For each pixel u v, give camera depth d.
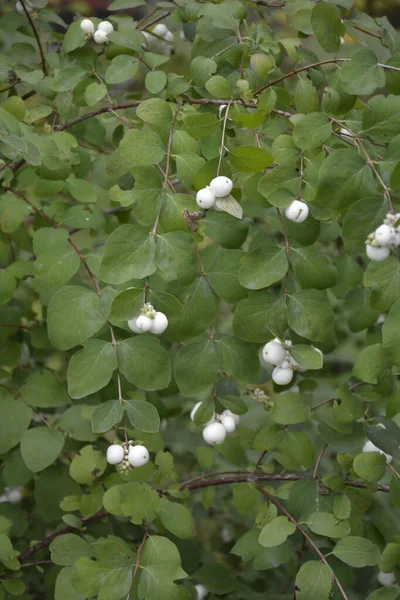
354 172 0.91
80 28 1.09
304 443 1.02
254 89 1.05
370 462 0.98
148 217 0.92
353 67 0.95
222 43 1.07
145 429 0.94
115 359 0.93
